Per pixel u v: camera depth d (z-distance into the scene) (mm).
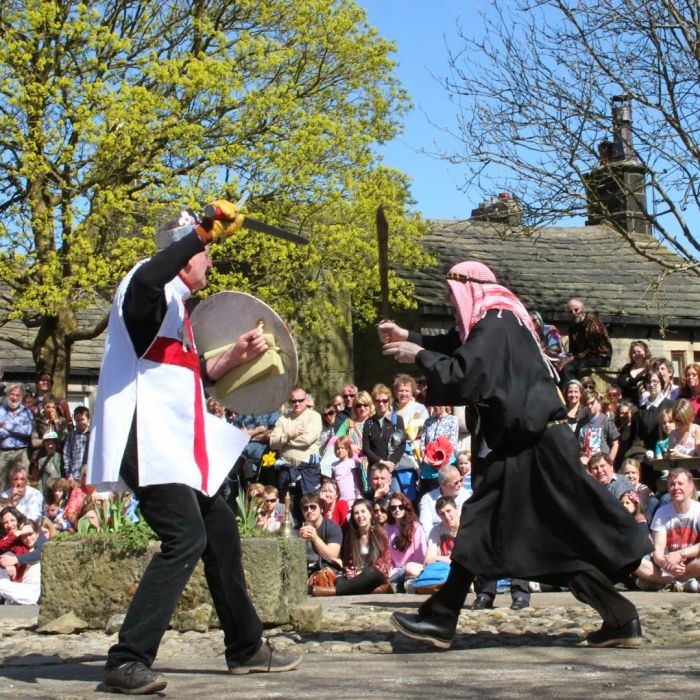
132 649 4477
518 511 5410
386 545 10094
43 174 18125
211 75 18594
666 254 24891
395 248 20969
